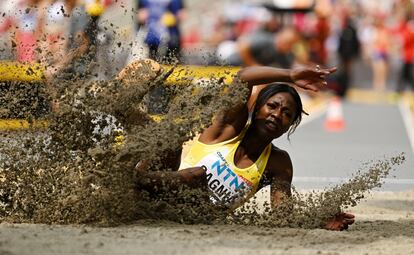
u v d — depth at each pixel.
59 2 29.08
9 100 25.61
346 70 91.44
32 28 28.12
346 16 91.25
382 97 96.25
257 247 21.78
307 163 45.06
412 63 93.69
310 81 24.41
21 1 28.36
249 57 78.56
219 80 24.72
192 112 24.22
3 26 28.12
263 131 24.56
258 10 95.62
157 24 53.78
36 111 25.53
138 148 23.66
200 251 20.89
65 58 26.08
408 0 95.69
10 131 25.53
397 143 55.28
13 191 25.20
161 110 25.17
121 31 29.45
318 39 88.44
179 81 25.12
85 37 26.67
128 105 24.73
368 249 22.22
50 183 25.05
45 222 24.59
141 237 22.27
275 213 25.02
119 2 34.16
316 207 25.09
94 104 24.72
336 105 65.25
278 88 24.67
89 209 24.34
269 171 25.19
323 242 22.81
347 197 25.36
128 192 24.16
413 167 44.25
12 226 23.42
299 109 24.81
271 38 79.19
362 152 49.97
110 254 20.27
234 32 99.19
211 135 25.12
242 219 25.17
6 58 26.69
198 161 24.91
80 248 20.77
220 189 24.81
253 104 25.00
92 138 24.88
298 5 88.25
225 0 128.75
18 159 25.17
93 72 25.83
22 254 19.95
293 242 22.64
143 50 28.47
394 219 28.23
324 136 58.72
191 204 24.91
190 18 122.56
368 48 115.50
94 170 23.98
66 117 24.84
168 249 20.95
